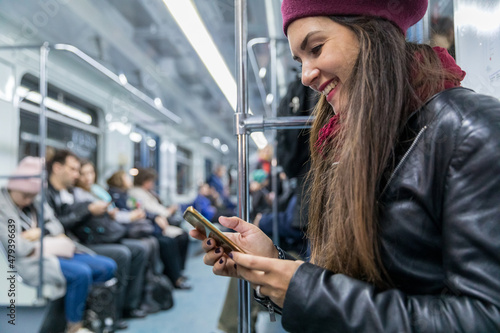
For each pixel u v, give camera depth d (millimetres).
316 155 835
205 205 5160
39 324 2250
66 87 4543
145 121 6961
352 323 469
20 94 3688
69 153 3145
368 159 555
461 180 470
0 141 3307
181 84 7031
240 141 876
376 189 559
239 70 880
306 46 639
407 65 611
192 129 10445
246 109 893
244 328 832
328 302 489
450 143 498
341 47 611
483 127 471
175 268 4172
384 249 543
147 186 4672
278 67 3842
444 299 463
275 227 2117
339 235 577
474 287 427
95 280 2582
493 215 433
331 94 668
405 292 536
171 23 4430
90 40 4285
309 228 798
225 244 686
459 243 451
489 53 788
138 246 3234
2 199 2332
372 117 563
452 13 986
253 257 557
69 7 3463
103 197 3965
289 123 865
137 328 2906
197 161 11883
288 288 518
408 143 569
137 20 4367
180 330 2859
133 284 3188
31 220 2510
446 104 533
